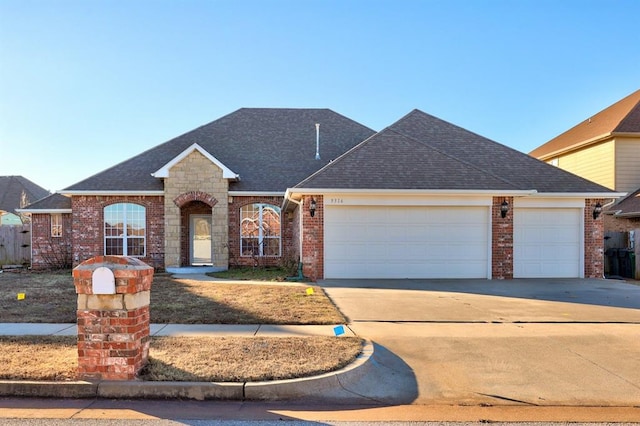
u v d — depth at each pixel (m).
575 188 14.61
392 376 5.38
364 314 8.46
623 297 10.49
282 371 5.08
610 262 16.61
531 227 14.47
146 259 17.92
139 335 5.09
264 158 20.05
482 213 13.80
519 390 4.99
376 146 14.69
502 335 7.05
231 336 6.74
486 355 6.11
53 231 18.98
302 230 13.53
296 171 19.42
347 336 6.79
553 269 14.44
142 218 18.05
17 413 4.38
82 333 4.95
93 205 17.84
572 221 14.59
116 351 4.93
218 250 17.73
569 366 5.71
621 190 20.62
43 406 4.56
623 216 19.17
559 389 5.02
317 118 22.59
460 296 10.51
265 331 7.12
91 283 4.95
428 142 16.88
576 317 8.30
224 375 4.96
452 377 5.35
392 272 13.62
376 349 6.29
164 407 4.55
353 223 13.55
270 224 18.50
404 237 13.64
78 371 4.95
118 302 4.97
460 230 13.76
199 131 21.33
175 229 17.55
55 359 5.52
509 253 13.76
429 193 13.25
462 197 13.59
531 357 6.04
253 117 22.36
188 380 4.88
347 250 13.54
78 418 4.27
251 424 4.15
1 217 31.06
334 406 4.61
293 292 10.81
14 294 10.57
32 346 6.14
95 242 17.81
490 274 13.70
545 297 10.44
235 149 20.44
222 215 17.77
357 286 12.04
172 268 16.89
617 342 6.72
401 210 13.66
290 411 4.47
